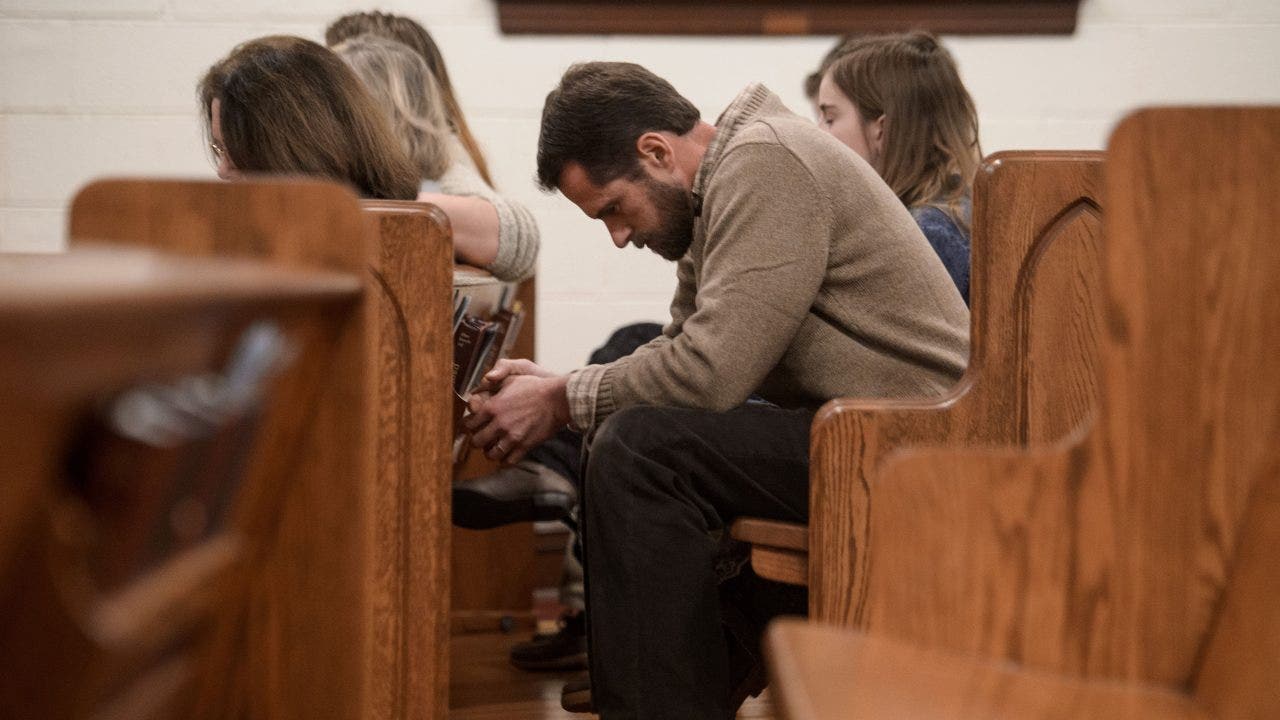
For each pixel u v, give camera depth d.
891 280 3.39
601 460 3.18
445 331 2.94
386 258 2.91
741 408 3.33
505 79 6.55
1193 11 6.63
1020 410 3.00
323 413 2.17
